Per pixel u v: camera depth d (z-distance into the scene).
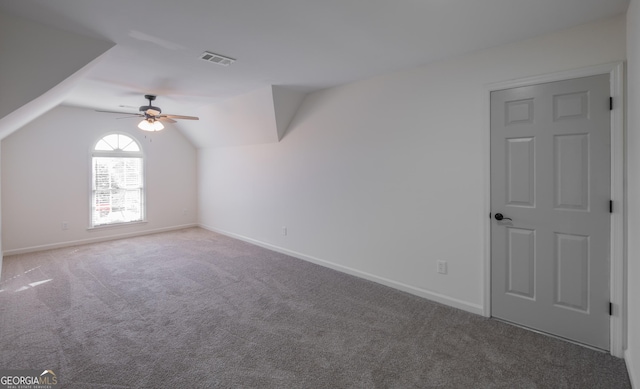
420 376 1.91
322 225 4.05
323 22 2.13
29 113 3.26
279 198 4.69
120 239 5.55
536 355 2.10
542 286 2.38
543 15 2.02
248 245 5.16
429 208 2.97
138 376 1.90
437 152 2.89
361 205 3.56
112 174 5.55
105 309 2.80
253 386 1.82
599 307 2.15
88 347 2.20
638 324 1.69
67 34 2.27
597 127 2.12
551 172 2.30
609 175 2.09
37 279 3.55
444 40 2.41
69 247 4.97
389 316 2.67
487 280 2.63
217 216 6.12
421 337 2.34
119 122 5.54
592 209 2.16
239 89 3.87
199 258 4.41
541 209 2.36
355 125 3.57
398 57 2.77
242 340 2.31
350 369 1.98
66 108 4.97
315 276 3.67
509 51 2.46
